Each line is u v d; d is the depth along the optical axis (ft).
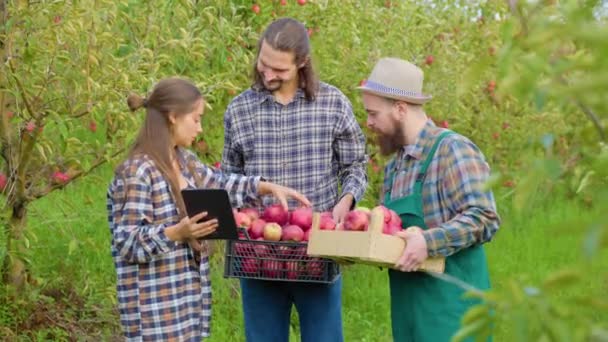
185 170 12.80
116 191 12.20
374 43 23.03
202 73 19.77
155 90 12.45
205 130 21.47
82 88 16.97
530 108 28.09
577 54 5.19
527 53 5.26
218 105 21.11
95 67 17.02
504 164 28.48
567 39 4.92
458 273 11.63
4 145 17.78
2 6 17.03
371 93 11.94
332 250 11.43
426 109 24.85
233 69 19.95
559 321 5.03
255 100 14.05
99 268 20.88
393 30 23.79
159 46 18.16
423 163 11.72
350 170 14.24
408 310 11.87
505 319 5.33
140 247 11.87
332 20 22.52
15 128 17.80
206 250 12.73
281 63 13.41
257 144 14.01
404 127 11.90
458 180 11.41
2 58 17.12
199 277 12.64
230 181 13.43
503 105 27.63
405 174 11.93
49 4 16.34
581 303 5.15
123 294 12.32
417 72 11.92
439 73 24.73
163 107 12.37
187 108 12.44
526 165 5.41
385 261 11.08
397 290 12.03
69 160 17.75
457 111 25.53
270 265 12.73
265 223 12.91
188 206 11.69
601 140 5.58
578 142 5.73
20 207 17.92
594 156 5.57
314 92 13.88
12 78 16.99
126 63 18.16
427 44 25.32
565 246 26.03
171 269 12.32
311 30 22.35
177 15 19.13
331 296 13.67
